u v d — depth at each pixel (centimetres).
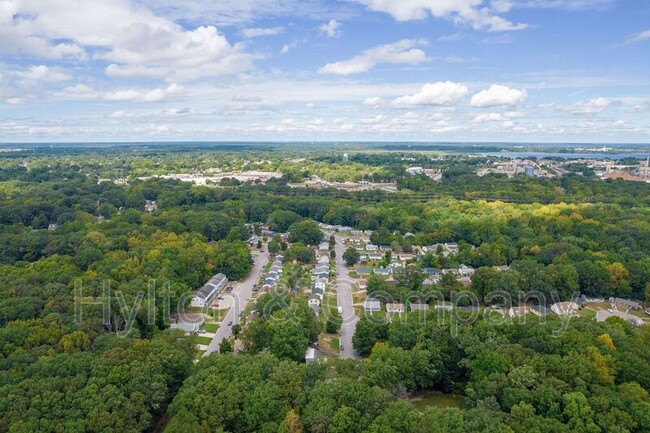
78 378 10519
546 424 9388
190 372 11838
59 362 11025
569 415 9769
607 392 10362
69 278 16838
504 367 11325
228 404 10025
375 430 9244
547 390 10338
